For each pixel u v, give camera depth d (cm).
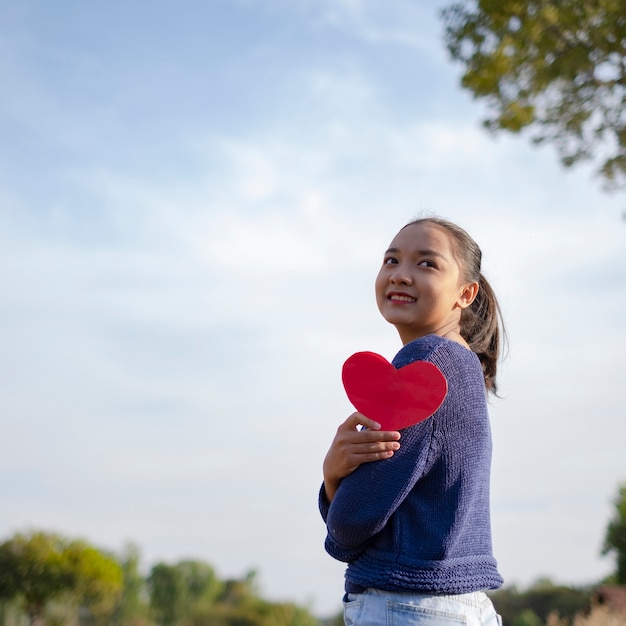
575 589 1170
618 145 761
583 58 737
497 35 783
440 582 176
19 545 1986
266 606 2445
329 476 186
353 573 183
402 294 208
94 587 2012
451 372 191
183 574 2455
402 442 181
